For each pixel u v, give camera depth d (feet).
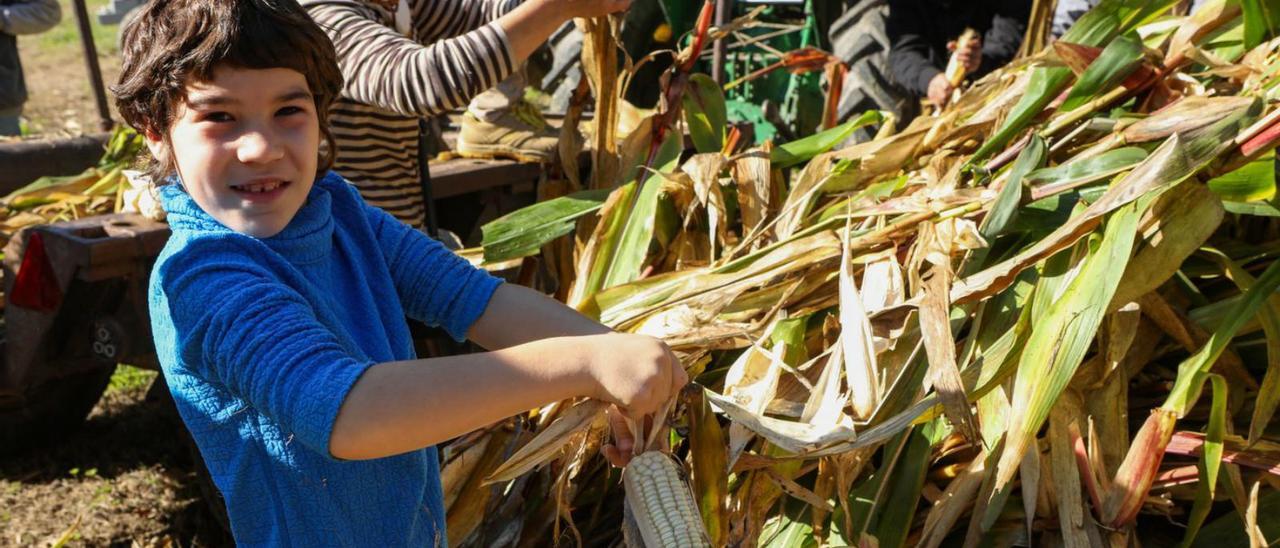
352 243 4.54
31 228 7.90
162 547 9.78
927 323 6.22
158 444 12.09
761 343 6.92
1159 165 6.29
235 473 4.02
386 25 8.30
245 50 3.70
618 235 8.75
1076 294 6.21
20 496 10.75
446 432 3.69
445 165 10.85
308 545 4.02
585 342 3.96
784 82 17.07
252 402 3.69
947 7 14.90
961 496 6.23
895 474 6.52
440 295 4.73
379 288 4.51
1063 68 8.12
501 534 6.87
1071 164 7.07
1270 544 6.04
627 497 4.80
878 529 6.36
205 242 3.81
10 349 8.26
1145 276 6.40
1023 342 6.48
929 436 6.52
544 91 17.28
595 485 7.18
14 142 12.58
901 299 6.79
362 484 4.08
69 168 12.81
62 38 42.63
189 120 3.79
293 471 3.95
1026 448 5.98
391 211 8.50
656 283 7.69
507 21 7.53
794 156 9.43
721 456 6.13
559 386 3.86
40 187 11.44
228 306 3.66
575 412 5.42
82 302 8.32
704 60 17.16
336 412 3.52
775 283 7.30
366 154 8.22
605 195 9.20
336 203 4.66
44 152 12.57
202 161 3.81
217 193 3.86
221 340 3.66
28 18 17.38
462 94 7.47
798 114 16.78
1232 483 6.16
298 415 3.55
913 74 14.64
